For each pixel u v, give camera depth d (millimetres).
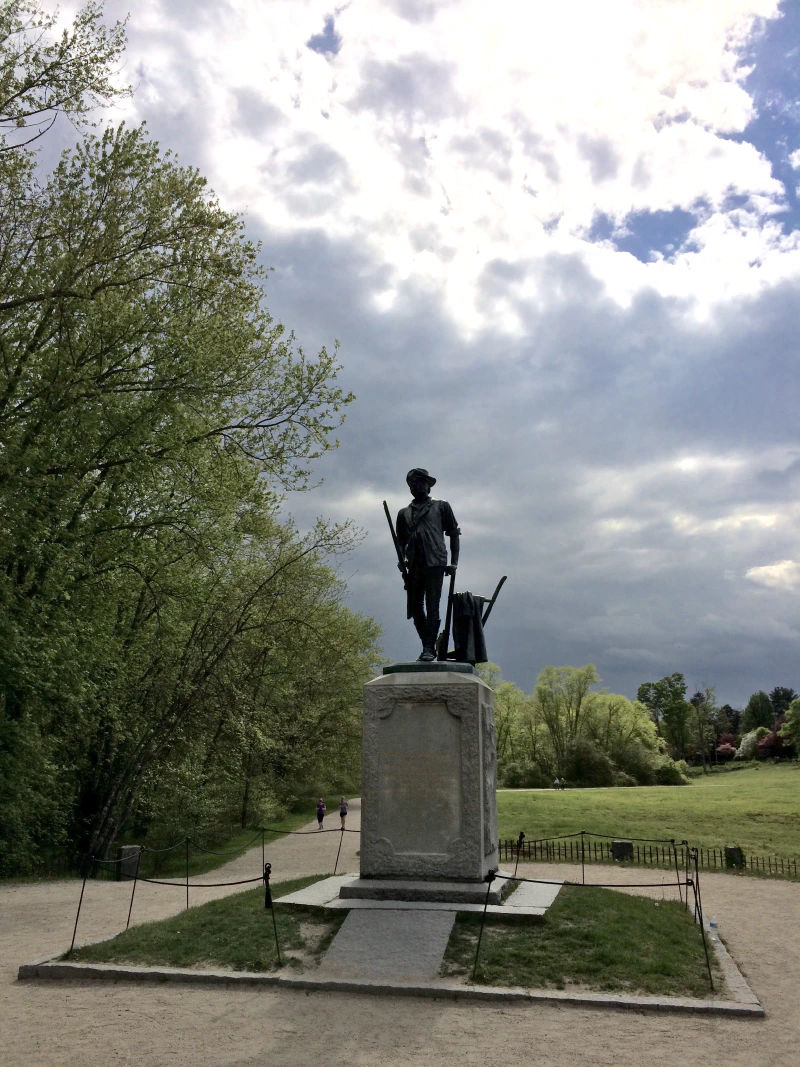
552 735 78250
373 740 12000
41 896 17688
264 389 22812
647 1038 8016
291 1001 8984
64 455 19125
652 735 84062
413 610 13383
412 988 9172
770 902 17609
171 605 23734
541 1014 8641
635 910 12281
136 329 20000
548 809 38781
